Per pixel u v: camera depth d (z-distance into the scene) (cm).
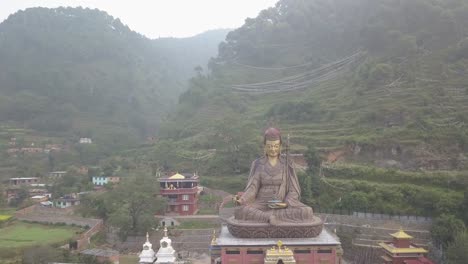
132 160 14188
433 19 14788
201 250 8262
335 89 14775
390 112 11069
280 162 4609
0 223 9956
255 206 4403
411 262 6219
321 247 4012
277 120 13212
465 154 9231
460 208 7562
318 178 9131
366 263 7525
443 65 12506
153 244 8462
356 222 8256
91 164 16525
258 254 3988
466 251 6025
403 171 9131
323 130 11800
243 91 18088
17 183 14338
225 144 11581
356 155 10331
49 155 16850
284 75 18612
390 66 12950
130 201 8700
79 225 9738
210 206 10088
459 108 10556
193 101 17475
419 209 7962
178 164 12225
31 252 7244
